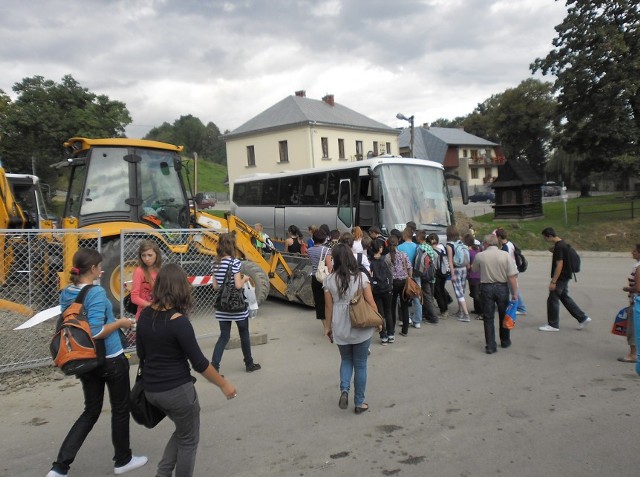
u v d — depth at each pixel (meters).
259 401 5.36
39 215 13.95
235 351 7.30
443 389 5.62
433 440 4.38
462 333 8.20
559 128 27.84
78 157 9.19
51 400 5.52
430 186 12.90
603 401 5.14
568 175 64.75
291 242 12.33
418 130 65.44
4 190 9.95
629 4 23.47
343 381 5.08
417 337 8.01
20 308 7.05
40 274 7.22
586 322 8.12
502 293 6.92
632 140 24.69
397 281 7.97
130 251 7.96
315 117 43.72
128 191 8.92
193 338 3.32
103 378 3.79
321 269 7.46
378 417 4.90
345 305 5.00
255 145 46.00
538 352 6.96
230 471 3.90
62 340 3.54
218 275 6.18
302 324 9.03
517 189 27.95
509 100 65.25
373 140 48.75
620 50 23.16
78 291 3.77
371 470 3.89
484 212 37.59
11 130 32.94
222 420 4.88
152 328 3.33
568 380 5.81
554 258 8.05
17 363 6.25
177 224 9.34
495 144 68.06
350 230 13.28
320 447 4.29
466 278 9.50
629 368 6.18
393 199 12.31
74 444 3.69
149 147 9.22
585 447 4.16
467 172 64.56
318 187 14.94
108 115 35.91
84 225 8.48
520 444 4.25
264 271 9.80
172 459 3.44
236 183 19.84
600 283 12.74
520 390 5.53
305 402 5.32
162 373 3.30
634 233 21.70
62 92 34.84
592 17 24.77
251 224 18.47
